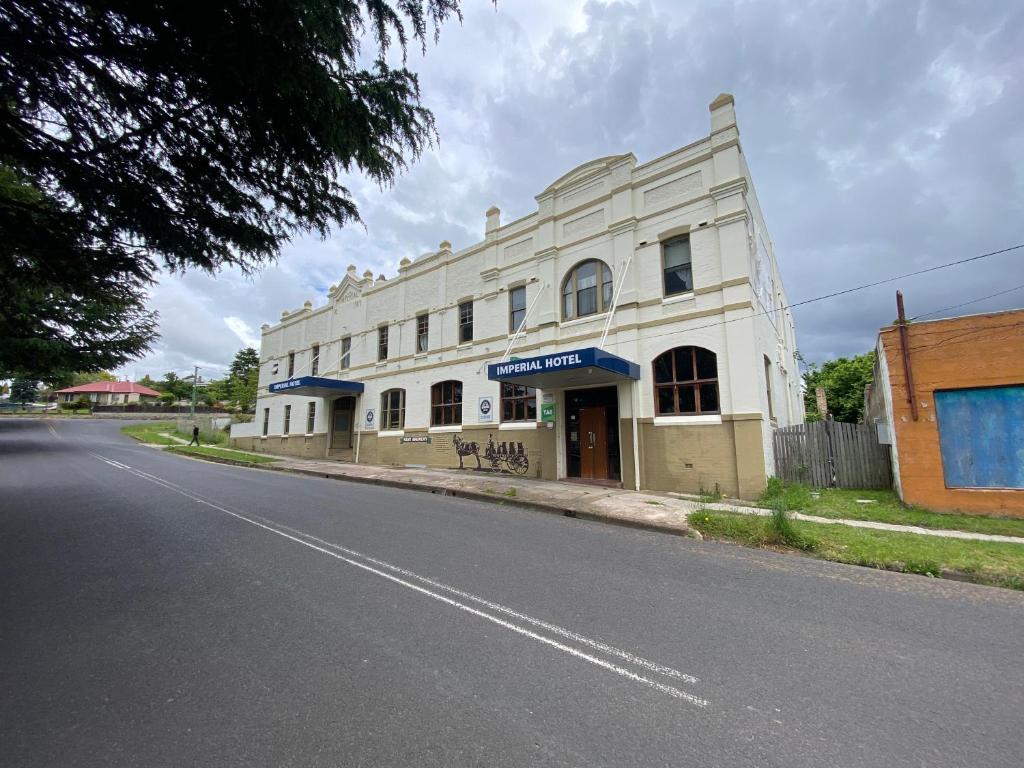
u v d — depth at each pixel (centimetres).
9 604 439
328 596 464
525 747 248
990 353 877
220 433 3419
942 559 601
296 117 518
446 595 471
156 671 322
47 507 911
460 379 1792
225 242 650
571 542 704
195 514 854
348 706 283
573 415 1466
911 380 929
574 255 1504
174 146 543
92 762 232
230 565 559
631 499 1063
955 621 435
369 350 2239
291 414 2634
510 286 1670
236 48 429
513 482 1352
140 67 466
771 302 1625
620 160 1416
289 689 301
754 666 343
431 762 236
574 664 340
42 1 398
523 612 432
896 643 387
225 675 317
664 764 238
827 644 382
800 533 705
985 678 332
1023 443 853
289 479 1466
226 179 587
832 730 269
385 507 957
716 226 1224
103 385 6944
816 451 1204
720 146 1238
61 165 516
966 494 870
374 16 446
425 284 2016
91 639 369
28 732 254
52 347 2166
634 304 1327
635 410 1285
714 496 1098
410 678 316
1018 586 533
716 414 1173
